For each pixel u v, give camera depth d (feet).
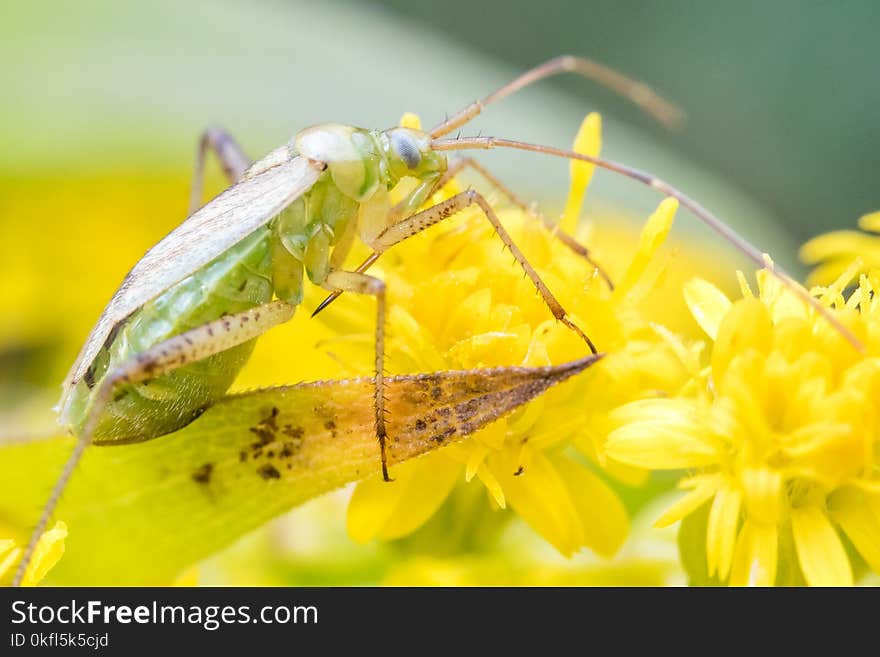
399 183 0.15
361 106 0.18
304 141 0.15
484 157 0.17
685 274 0.17
